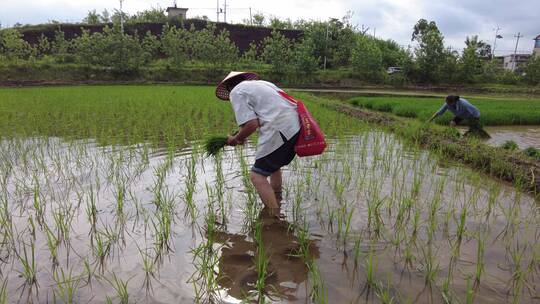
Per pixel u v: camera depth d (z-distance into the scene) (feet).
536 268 8.95
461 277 8.54
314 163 18.33
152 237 10.58
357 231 11.02
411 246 10.07
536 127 35.58
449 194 14.16
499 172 17.25
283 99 12.67
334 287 8.16
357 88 107.76
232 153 19.98
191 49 117.91
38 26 119.65
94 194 13.91
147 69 103.60
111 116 32.09
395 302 7.58
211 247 9.74
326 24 132.87
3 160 18.62
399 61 132.46
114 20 127.24
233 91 12.55
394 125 29.22
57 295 7.88
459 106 27.89
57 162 17.83
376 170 17.35
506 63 203.10
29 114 32.55
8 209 12.50
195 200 13.34
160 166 17.40
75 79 94.27
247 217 12.02
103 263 9.17
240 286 8.23
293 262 9.29
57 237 10.51
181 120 29.66
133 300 7.68
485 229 11.16
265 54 115.03
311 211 12.55
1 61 92.22
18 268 8.95
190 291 8.04
